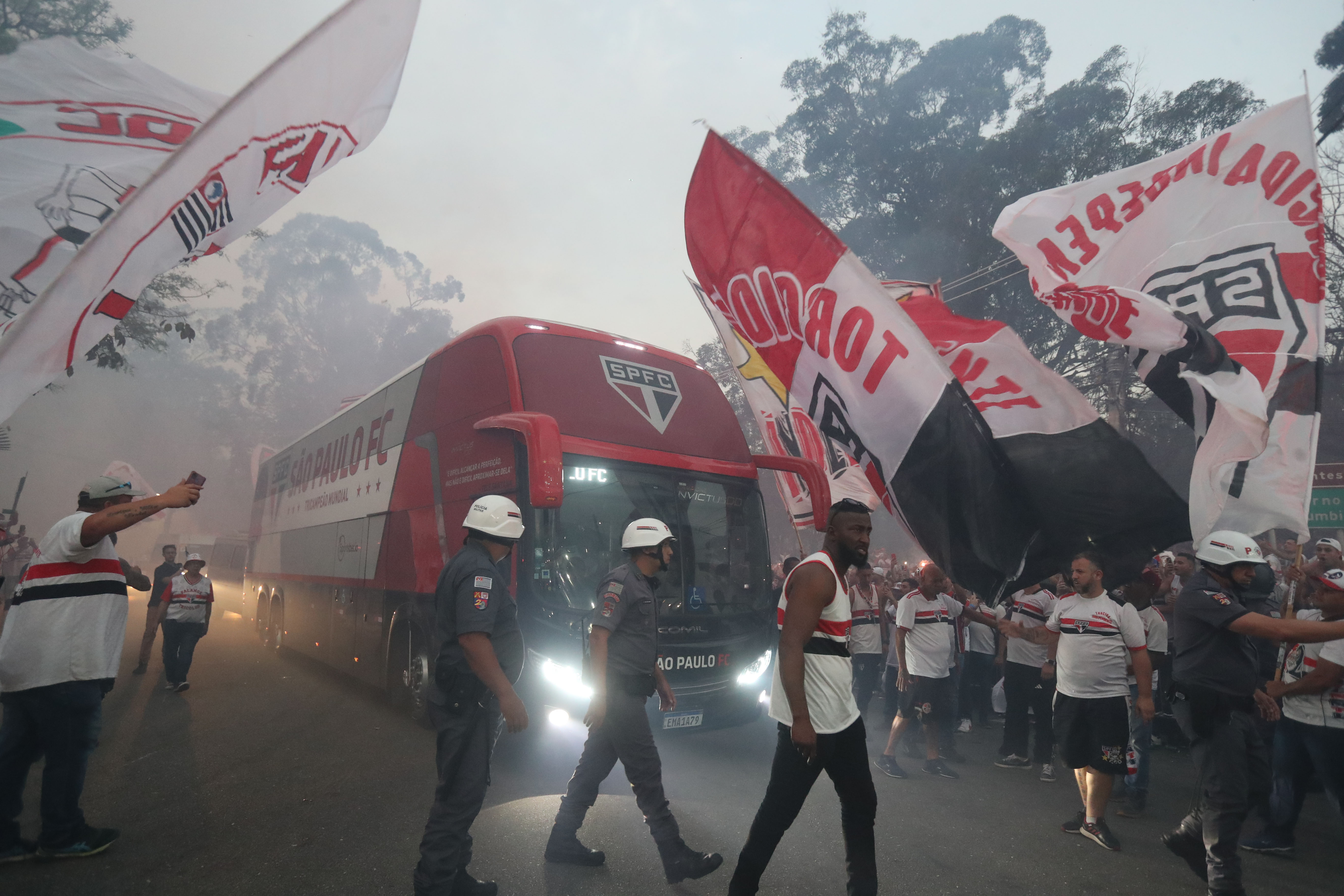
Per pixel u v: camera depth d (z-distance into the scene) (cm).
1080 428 543
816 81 3316
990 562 518
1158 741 796
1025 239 683
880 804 570
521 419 605
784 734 343
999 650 897
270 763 638
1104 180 663
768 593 711
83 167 356
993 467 520
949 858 465
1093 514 527
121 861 430
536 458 573
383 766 630
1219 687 407
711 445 739
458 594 353
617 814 507
